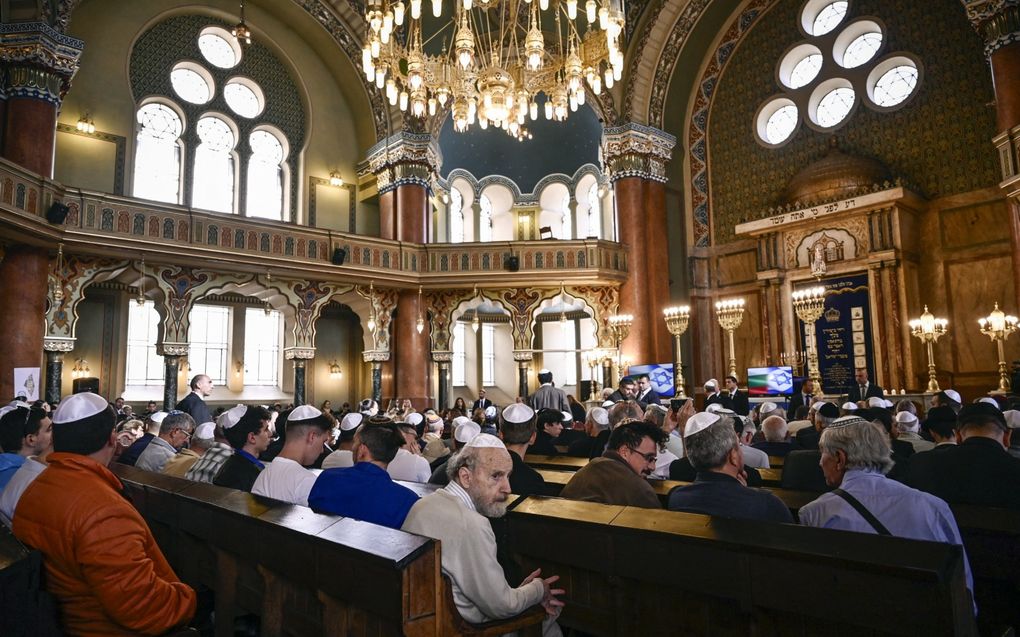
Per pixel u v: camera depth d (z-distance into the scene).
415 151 21.48
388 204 21.69
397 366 20.78
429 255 20.84
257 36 21.45
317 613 3.17
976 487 4.09
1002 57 14.60
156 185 19.47
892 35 19.67
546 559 3.51
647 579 2.99
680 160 23.53
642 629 3.09
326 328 24.19
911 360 17.64
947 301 18.02
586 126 25.70
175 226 16.42
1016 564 3.53
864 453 3.30
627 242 21.81
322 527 3.07
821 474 4.91
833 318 19.28
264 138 21.64
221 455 5.56
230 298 22.89
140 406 20.48
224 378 22.84
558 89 12.35
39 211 13.91
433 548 2.56
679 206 23.23
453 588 2.87
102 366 19.92
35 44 14.62
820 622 2.50
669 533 2.90
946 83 18.55
